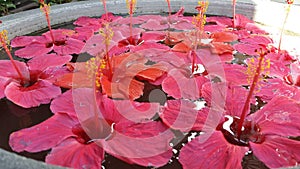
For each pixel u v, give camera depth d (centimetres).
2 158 93
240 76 178
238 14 264
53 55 199
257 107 153
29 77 175
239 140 132
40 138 127
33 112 149
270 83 171
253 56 203
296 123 138
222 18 266
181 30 241
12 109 152
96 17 277
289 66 190
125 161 119
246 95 160
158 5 285
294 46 218
